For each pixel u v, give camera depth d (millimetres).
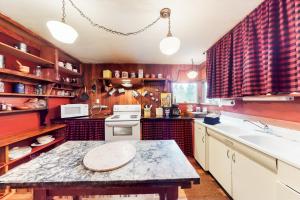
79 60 3912
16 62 2424
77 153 1281
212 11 1837
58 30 1272
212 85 2969
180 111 4102
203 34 2457
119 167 1006
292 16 1404
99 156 1157
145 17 1946
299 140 1596
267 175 1348
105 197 1897
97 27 2201
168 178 872
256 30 1841
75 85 3824
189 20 2025
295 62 1390
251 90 1889
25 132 2477
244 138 1871
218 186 2305
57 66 2973
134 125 3410
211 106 3686
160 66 4262
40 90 2811
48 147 2980
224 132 2049
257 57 1859
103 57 3668
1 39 2211
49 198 953
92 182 852
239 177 1744
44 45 2863
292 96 1626
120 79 3904
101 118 3545
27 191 2127
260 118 2102
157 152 1296
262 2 1693
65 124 3271
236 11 1850
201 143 2896
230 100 2754
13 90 2357
